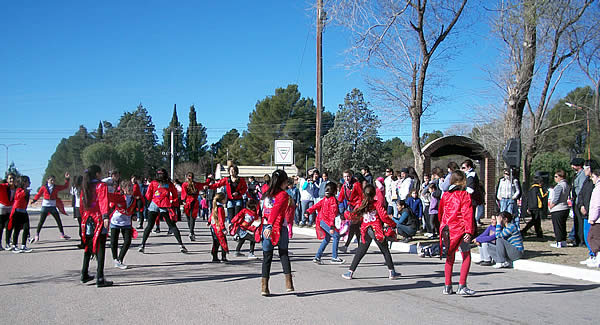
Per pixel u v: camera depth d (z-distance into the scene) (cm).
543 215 1645
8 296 633
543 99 1680
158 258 974
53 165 6556
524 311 579
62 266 860
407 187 1332
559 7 1423
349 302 615
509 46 1539
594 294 675
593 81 1791
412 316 552
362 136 5009
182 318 535
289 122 6081
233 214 1152
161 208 1043
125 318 534
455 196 650
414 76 1565
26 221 1036
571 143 3603
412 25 1469
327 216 933
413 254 1090
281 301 618
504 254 902
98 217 691
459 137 1680
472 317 550
